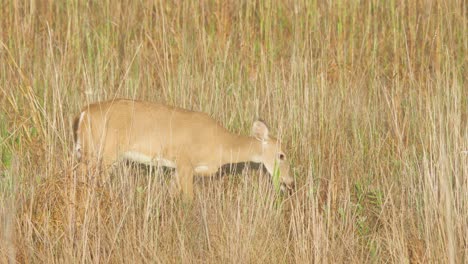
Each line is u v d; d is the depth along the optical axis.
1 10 28.59
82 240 16.89
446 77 25.78
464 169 18.77
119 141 21.33
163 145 21.70
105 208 18.27
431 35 30.23
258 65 28.03
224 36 29.06
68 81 25.61
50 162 19.70
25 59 27.31
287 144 23.62
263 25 30.09
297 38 28.50
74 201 17.58
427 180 18.61
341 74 27.17
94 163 19.56
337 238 18.28
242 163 22.88
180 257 17.38
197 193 20.66
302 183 21.92
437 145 20.77
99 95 24.28
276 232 18.61
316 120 24.17
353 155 22.81
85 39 29.17
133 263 16.81
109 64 27.59
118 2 29.89
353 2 29.81
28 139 21.88
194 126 21.97
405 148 22.34
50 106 24.45
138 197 19.09
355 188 21.05
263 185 21.06
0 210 17.47
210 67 27.39
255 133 22.17
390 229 19.05
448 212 16.94
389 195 19.05
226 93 25.75
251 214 18.28
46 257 17.00
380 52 30.17
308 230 17.55
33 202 18.17
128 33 29.61
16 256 16.97
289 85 24.98
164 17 29.27
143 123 21.58
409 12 30.03
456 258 17.05
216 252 17.73
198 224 18.89
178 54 28.38
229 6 30.30
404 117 24.58
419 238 17.89
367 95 27.28
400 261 17.05
